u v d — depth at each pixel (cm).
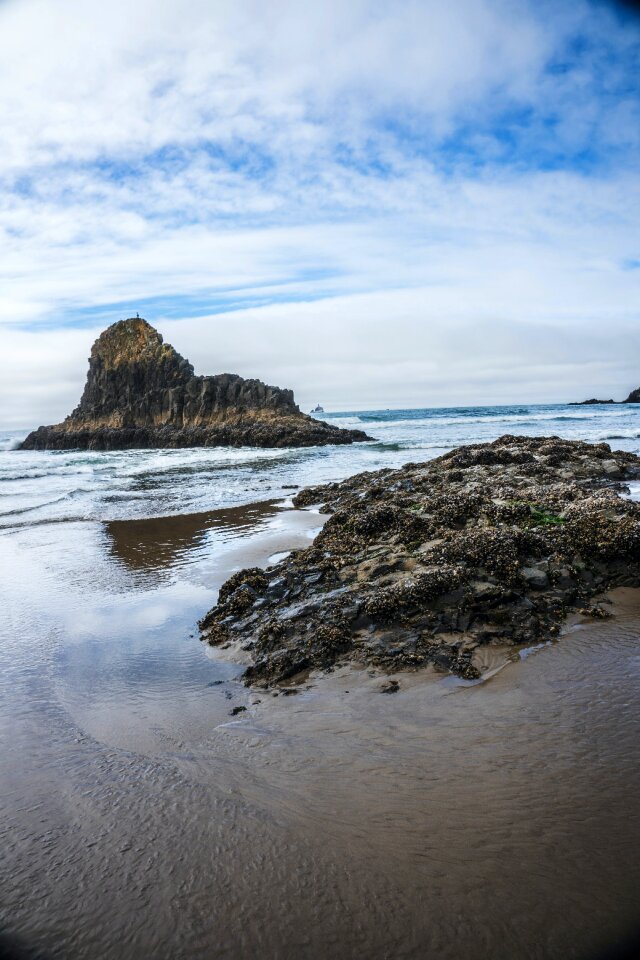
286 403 7619
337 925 331
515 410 14825
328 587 889
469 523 1126
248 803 450
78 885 375
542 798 425
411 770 477
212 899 356
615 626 741
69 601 1048
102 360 9038
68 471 3822
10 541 1605
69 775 507
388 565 903
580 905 329
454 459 2109
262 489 2552
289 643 752
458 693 609
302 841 402
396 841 394
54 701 665
